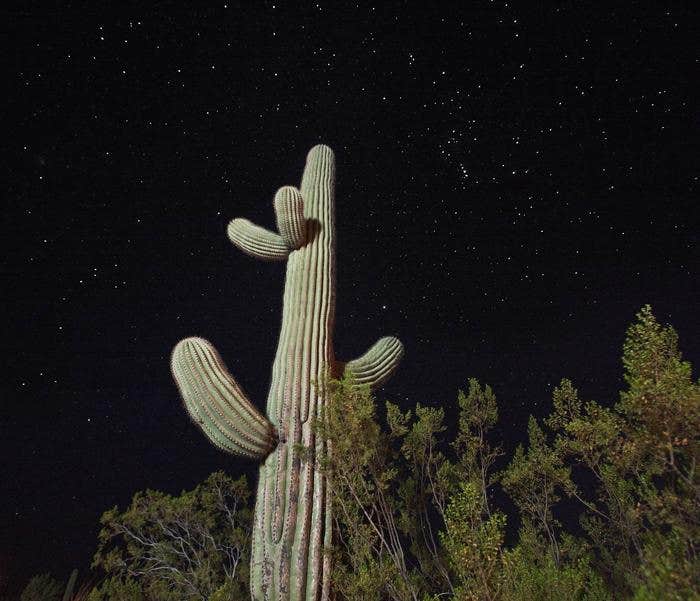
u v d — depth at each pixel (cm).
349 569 396
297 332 480
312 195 563
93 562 571
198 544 595
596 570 466
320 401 443
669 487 238
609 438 300
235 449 420
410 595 371
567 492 432
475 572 298
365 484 362
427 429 482
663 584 213
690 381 242
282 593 379
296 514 402
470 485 324
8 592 701
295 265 522
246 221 573
